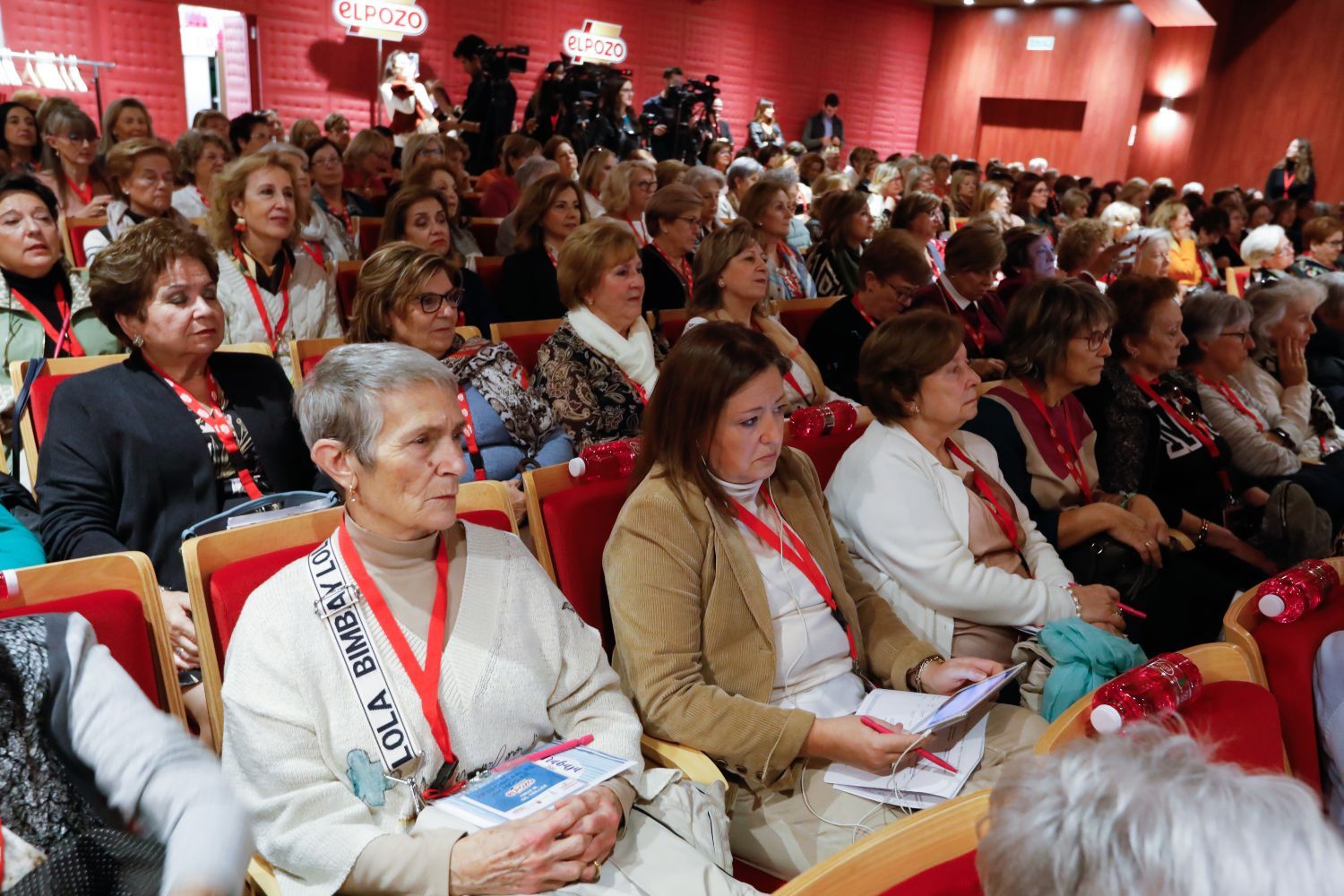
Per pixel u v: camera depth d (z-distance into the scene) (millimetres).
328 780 1474
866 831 1760
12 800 1136
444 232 4281
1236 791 734
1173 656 1489
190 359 2297
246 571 1655
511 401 2939
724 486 1987
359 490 1522
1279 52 15250
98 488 2146
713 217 6121
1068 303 2912
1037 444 2959
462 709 1540
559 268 3277
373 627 1520
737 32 15805
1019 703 2221
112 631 1530
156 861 1173
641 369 3258
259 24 11258
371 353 1522
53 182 5797
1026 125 18156
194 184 5938
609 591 1944
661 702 1829
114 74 10414
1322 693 1653
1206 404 3850
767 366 1930
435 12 12617
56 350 3115
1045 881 751
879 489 2361
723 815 1705
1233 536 3312
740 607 1946
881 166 9023
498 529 1859
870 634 2199
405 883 1385
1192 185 11156
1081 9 16984
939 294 4730
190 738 1260
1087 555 2771
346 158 7188
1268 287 4414
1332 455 4078
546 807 1459
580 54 13742
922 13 18500
